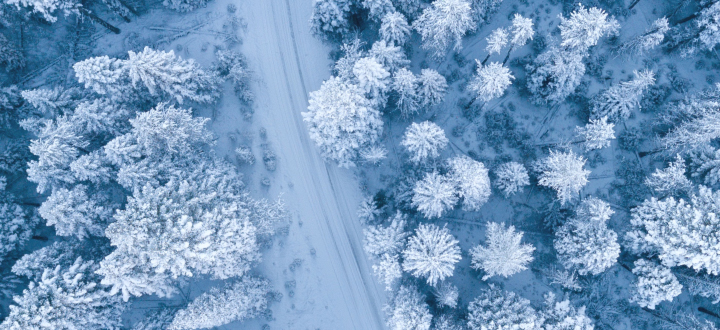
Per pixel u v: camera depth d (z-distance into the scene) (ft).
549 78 148.36
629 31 166.50
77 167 116.37
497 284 146.51
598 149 157.48
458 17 126.52
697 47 156.04
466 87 149.79
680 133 136.26
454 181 125.49
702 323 144.05
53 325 106.52
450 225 152.66
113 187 134.00
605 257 121.90
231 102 157.99
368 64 119.96
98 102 127.34
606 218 125.70
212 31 162.40
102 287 119.85
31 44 156.87
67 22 159.53
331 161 154.92
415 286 136.98
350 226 154.81
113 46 160.56
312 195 155.74
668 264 124.98
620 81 162.30
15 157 142.82
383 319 151.02
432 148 127.95
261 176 154.81
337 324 150.61
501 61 163.02
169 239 108.88
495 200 154.10
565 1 166.81
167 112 122.72
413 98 141.79
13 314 105.81
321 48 163.53
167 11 162.91
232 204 121.39
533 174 149.28
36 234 142.41
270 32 164.35
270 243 150.20
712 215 116.88
